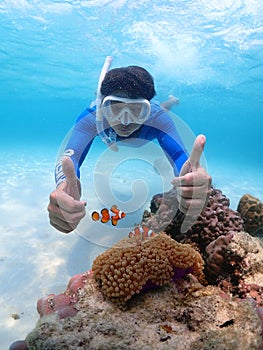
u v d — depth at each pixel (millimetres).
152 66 5402
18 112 19234
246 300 634
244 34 4250
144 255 675
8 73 7543
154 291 669
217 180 3633
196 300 633
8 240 1486
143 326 582
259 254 782
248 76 5871
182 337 553
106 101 770
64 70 6680
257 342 540
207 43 4500
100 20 4195
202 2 3604
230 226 940
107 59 1176
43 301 696
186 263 694
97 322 583
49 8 4164
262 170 5992
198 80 6082
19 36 5164
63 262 1276
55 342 542
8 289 1104
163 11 3766
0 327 921
